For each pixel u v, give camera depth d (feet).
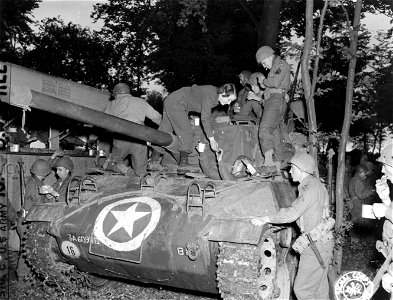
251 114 28.22
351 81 23.85
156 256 19.19
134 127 20.12
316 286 18.93
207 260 18.52
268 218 18.10
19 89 15.20
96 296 23.90
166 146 23.29
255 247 17.54
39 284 25.02
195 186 20.48
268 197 19.88
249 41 75.41
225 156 23.49
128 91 26.35
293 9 69.21
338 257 22.84
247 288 17.21
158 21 75.25
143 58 82.38
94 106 39.73
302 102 30.40
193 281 19.56
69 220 21.11
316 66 23.91
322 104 68.95
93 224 20.53
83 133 41.29
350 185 38.81
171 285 20.70
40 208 22.15
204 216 19.04
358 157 57.72
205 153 24.06
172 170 24.07
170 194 20.53
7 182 26.40
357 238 38.42
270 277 20.11
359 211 38.19
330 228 18.83
